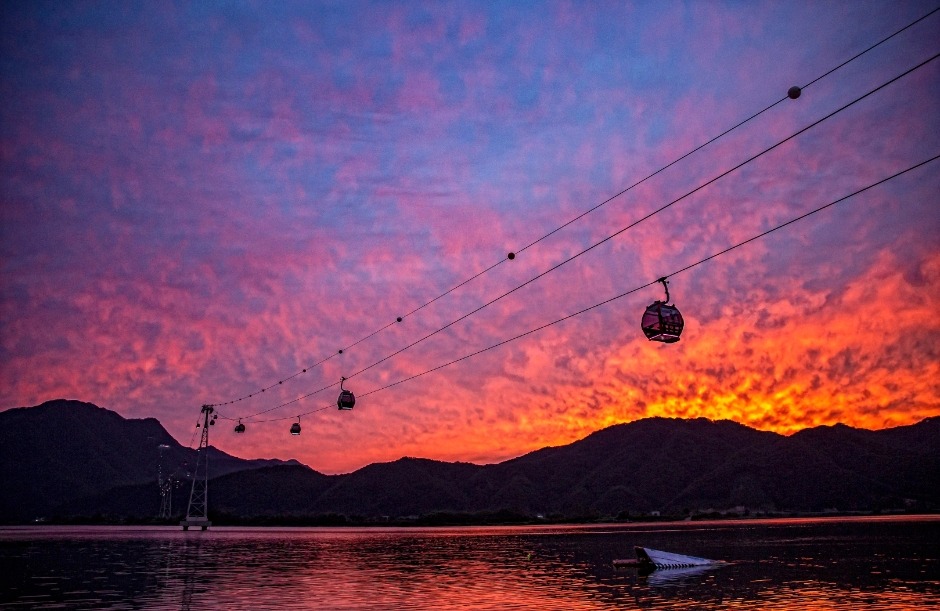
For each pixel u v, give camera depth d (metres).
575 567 45.75
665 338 21.09
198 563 47.12
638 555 46.81
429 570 43.00
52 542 79.44
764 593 31.08
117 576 37.25
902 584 34.84
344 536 106.88
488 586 33.41
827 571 42.28
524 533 123.25
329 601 27.03
